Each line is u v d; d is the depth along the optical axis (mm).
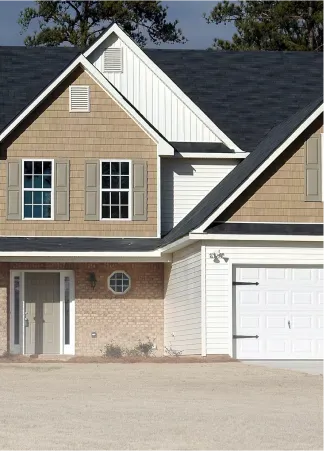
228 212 27281
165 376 21703
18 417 15922
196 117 33312
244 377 21719
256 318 27359
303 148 27609
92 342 31562
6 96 33438
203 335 27000
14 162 31422
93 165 31609
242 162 32094
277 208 27422
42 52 35500
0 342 30844
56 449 13297
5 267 30984
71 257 30594
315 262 27422
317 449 13531
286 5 51375
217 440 14094
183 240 27484
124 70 33562
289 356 27391
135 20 55000
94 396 18438
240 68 36312
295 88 35562
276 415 16312
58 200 31516
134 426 15164
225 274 27156
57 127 31547
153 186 31891
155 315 31812
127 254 30484
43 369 23062
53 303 31625
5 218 31422
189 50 36875
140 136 31875
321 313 27531
